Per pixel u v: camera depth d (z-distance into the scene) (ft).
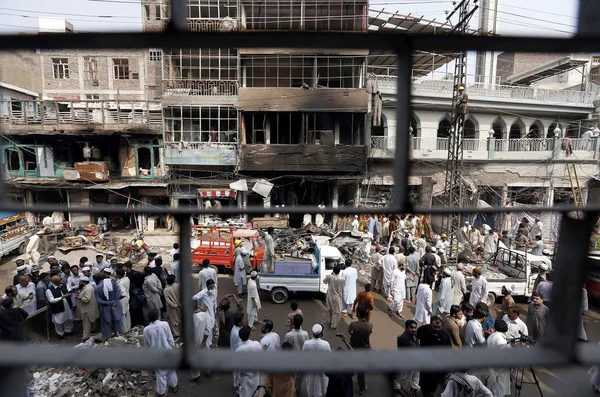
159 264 27.55
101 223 60.75
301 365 3.25
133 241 50.75
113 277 24.70
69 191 64.03
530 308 20.03
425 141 67.31
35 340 21.97
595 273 30.30
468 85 71.31
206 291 22.98
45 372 19.72
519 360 3.31
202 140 64.75
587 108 72.18
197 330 20.59
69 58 70.38
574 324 3.37
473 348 3.48
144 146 65.67
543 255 35.35
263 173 63.52
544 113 71.82
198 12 61.21
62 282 25.75
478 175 66.08
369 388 19.47
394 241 49.06
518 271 32.37
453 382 14.87
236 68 63.36
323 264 32.53
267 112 61.57
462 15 42.86
